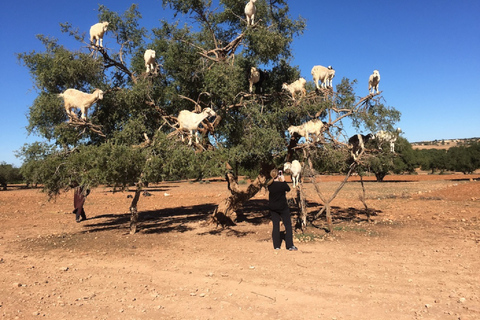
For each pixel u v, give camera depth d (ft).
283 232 37.42
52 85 37.29
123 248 31.53
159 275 22.82
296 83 38.04
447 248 28.78
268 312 16.33
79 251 30.76
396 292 18.76
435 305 16.69
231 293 19.03
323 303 17.35
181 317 15.76
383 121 35.40
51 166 35.83
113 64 39.50
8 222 50.19
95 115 39.63
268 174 41.65
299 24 41.09
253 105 38.22
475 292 18.30
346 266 24.16
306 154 37.55
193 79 41.24
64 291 19.51
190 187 143.84
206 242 33.63
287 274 22.41
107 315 15.93
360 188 108.58
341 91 38.06
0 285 20.43
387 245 30.83
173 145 34.01
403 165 185.16
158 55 41.96
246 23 38.58
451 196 75.00
